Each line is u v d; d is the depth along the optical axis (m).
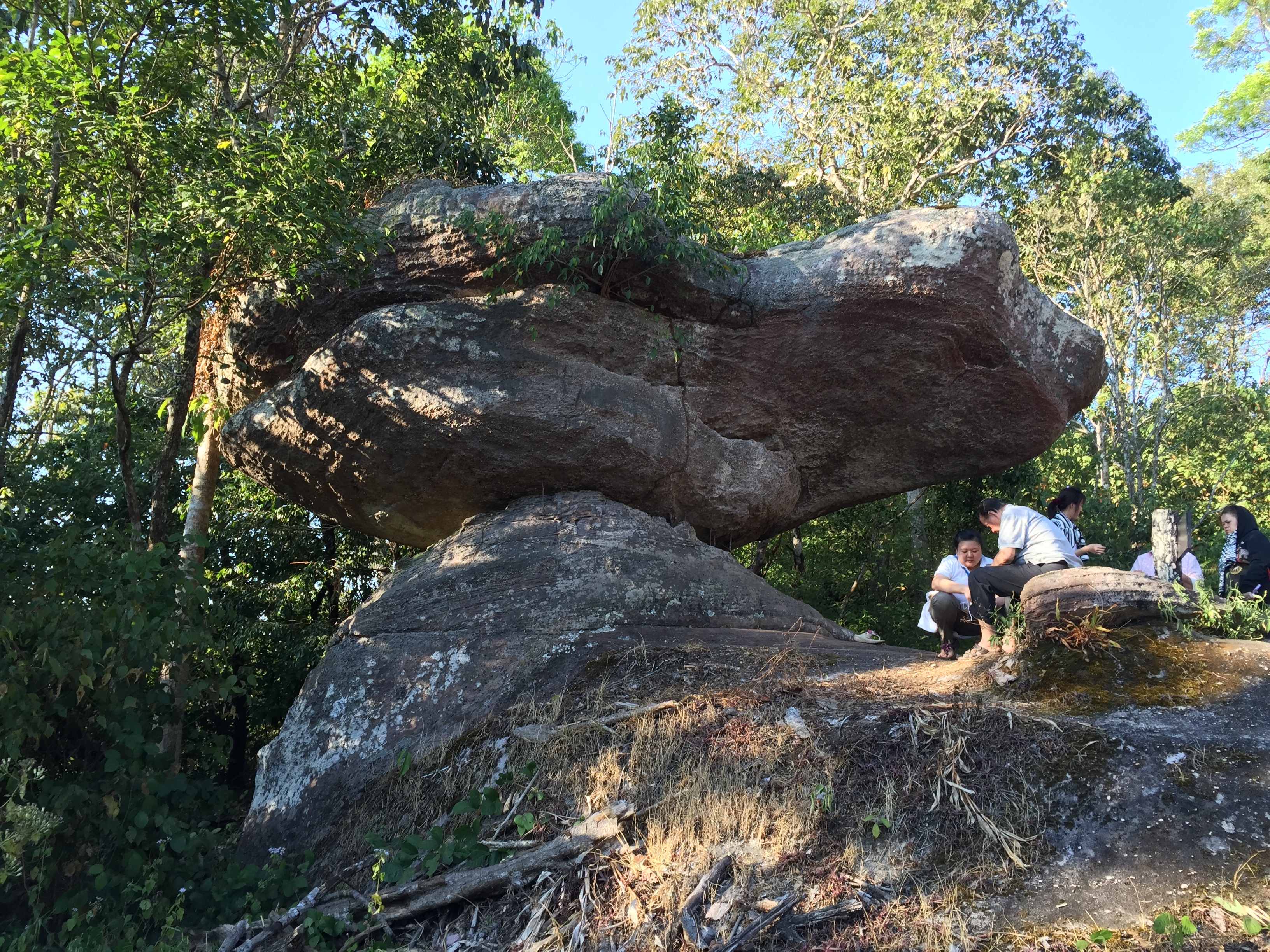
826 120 21.05
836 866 4.36
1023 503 14.27
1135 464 20.53
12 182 7.42
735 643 6.94
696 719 5.54
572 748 5.64
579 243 7.62
